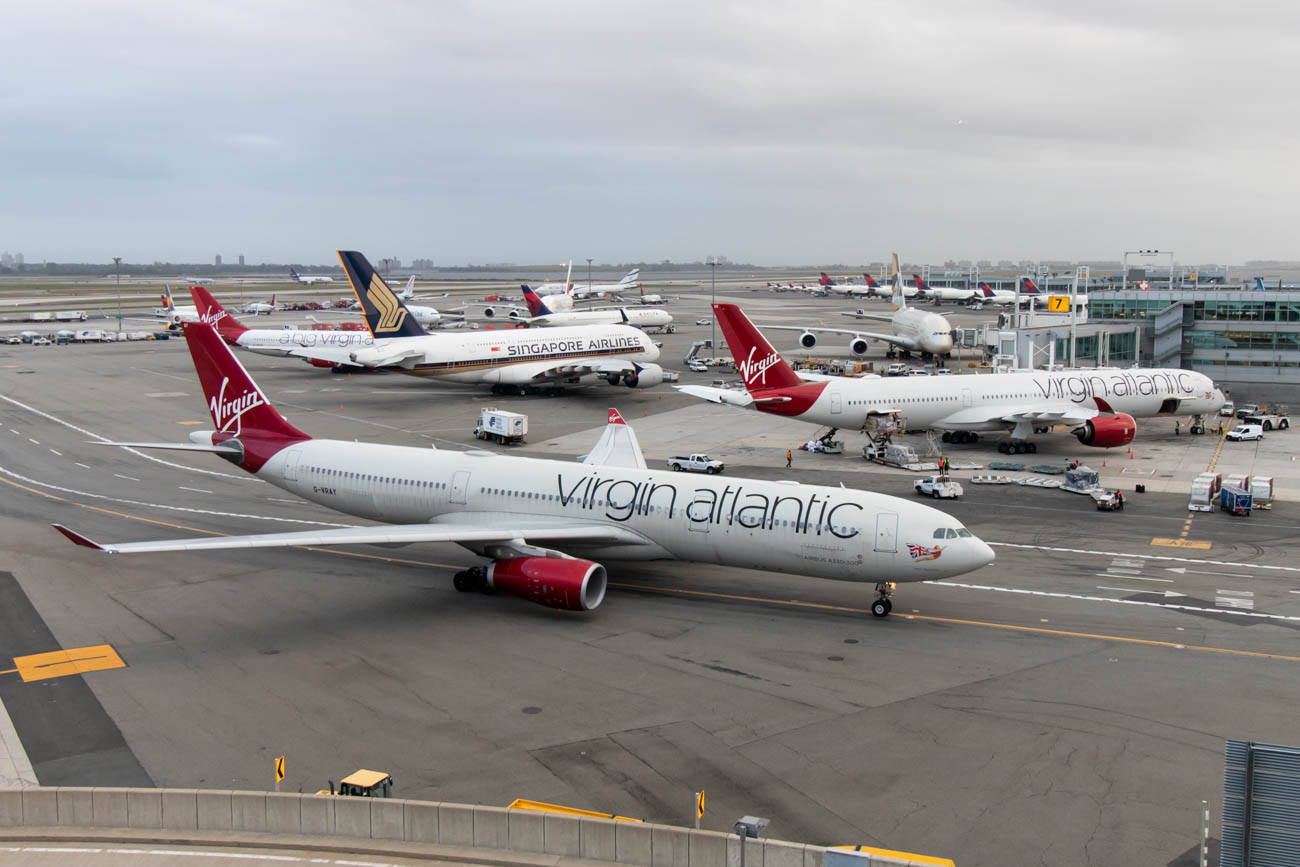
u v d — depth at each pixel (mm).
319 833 26312
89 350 172250
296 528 62188
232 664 40000
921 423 82875
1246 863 23141
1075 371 87688
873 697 36062
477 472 51469
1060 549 55531
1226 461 78812
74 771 31141
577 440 89938
